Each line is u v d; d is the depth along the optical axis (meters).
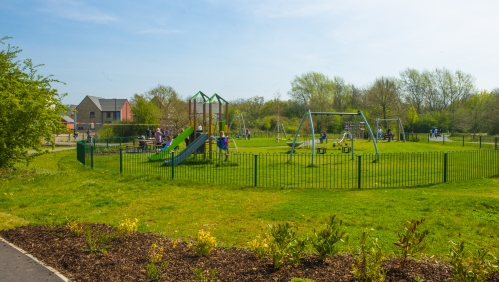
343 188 11.34
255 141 42.88
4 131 13.55
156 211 8.71
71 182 12.59
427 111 64.88
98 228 6.95
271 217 8.03
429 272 4.71
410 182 12.65
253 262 5.16
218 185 11.74
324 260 5.10
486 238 6.50
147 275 4.75
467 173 14.52
